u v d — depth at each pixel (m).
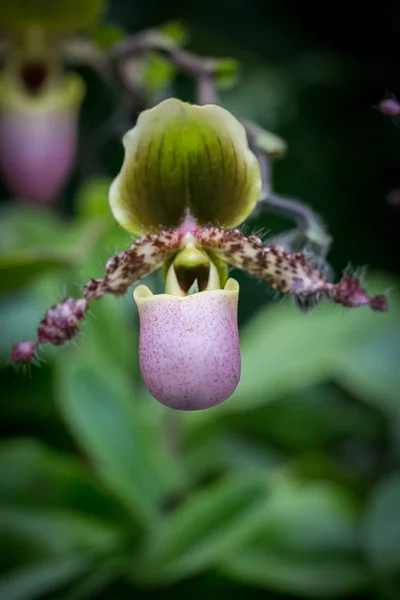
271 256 0.36
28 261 0.45
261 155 0.39
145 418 0.48
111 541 0.44
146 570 0.42
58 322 0.36
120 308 0.48
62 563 0.43
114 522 0.45
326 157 0.70
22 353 0.36
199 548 0.42
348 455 0.63
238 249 0.36
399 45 0.72
